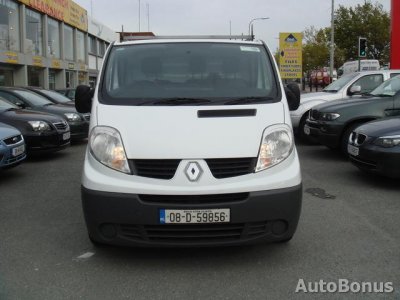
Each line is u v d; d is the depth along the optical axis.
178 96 4.76
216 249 4.66
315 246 4.77
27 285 3.93
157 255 4.53
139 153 4.05
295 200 4.11
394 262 4.38
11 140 7.61
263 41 5.66
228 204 3.92
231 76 5.04
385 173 7.02
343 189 7.20
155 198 3.96
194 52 5.30
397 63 19.25
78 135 12.05
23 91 12.48
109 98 4.73
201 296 3.72
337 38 43.19
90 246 4.80
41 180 8.05
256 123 4.32
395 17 19.14
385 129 7.17
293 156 4.30
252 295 3.74
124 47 5.40
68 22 31.70
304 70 52.16
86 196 4.08
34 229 5.39
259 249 4.67
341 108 9.49
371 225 5.45
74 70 33.38
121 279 4.04
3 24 22.14
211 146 4.06
